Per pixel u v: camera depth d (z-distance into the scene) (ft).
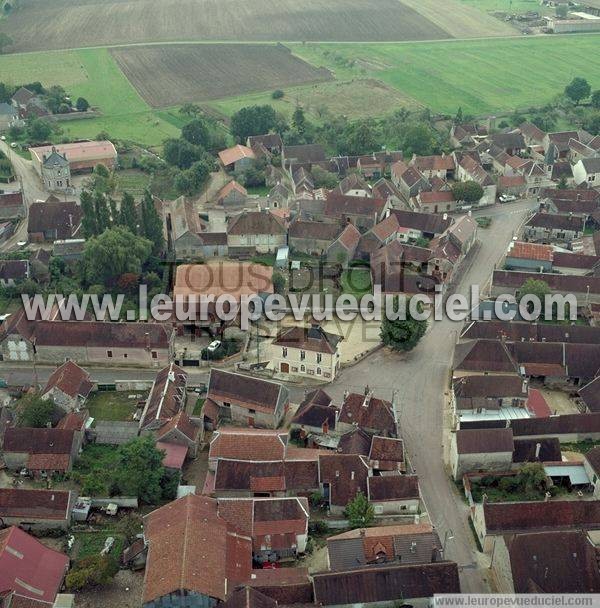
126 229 607.37
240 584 315.37
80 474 397.39
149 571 313.73
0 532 336.49
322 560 345.72
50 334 496.64
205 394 466.70
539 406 446.19
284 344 485.15
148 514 354.74
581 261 612.70
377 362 508.53
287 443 412.57
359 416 426.10
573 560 312.50
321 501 381.19
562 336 507.71
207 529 333.21
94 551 348.59
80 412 435.53
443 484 398.01
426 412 457.27
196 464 412.16
